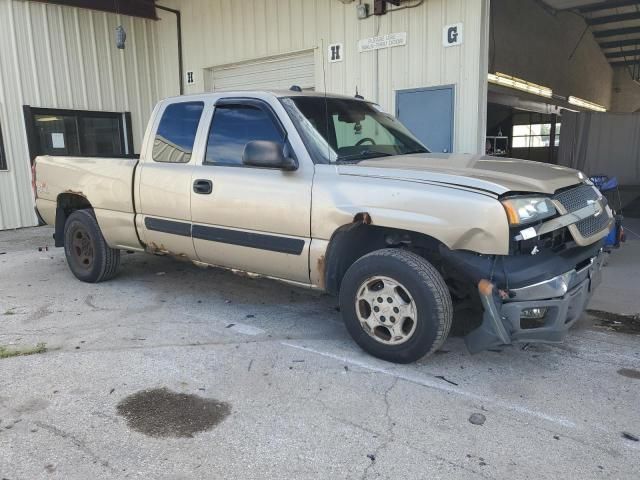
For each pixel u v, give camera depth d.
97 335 4.56
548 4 14.62
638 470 2.68
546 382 3.65
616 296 5.46
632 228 9.43
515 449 2.87
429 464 2.74
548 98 16.44
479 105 7.85
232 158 4.61
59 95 10.92
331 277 4.13
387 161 4.10
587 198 4.06
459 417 3.20
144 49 12.33
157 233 5.18
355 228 4.05
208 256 4.88
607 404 3.35
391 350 3.85
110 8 11.45
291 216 4.14
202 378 3.73
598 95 21.31
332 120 4.50
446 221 3.47
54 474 2.67
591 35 18.78
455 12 7.86
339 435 3.02
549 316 3.46
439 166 3.88
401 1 8.35
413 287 3.64
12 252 8.16
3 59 10.10
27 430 3.08
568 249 3.79
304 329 4.67
